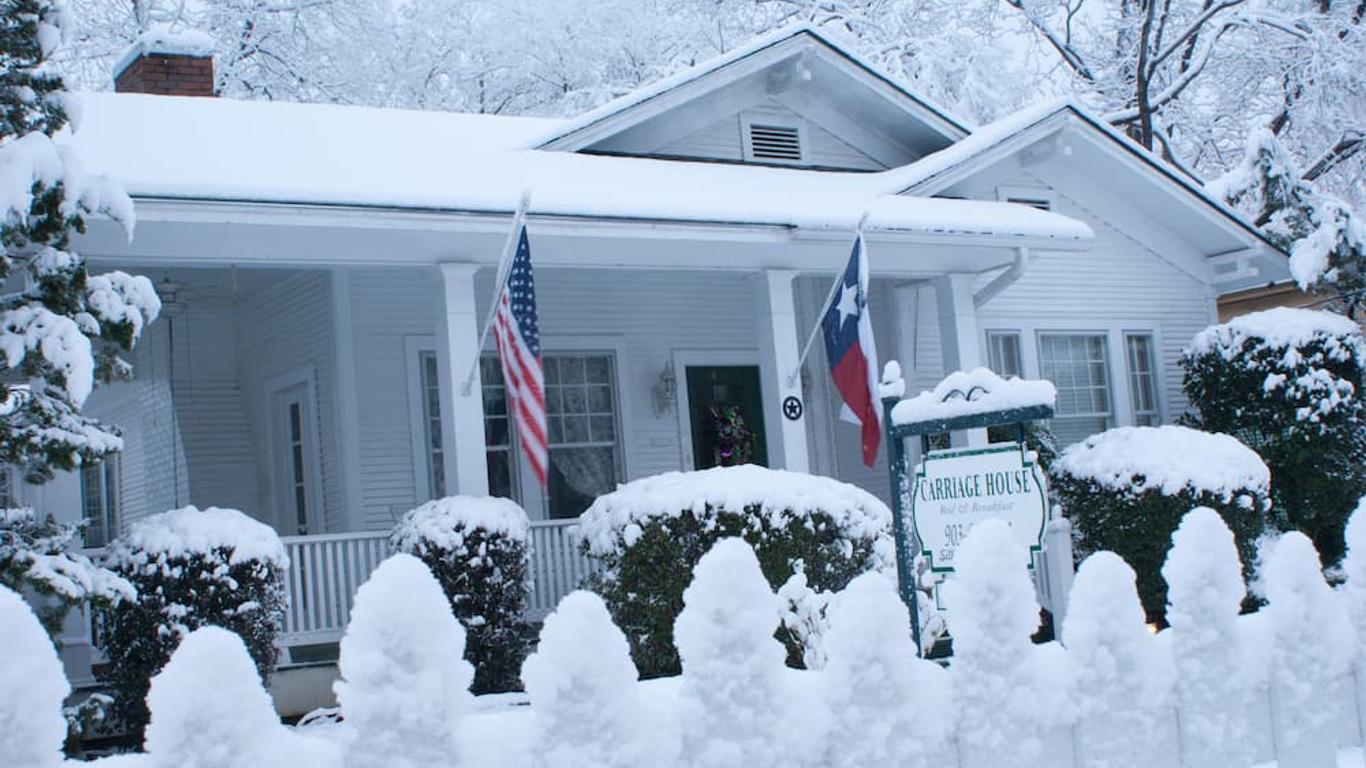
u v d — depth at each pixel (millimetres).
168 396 14258
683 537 9938
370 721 2865
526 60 27031
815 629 7973
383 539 11031
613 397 14406
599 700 3043
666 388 14602
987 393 6129
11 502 9703
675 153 14547
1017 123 14742
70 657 9516
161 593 9008
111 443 7961
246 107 13172
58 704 2627
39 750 2586
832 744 3406
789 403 12578
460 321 11258
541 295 14125
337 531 12859
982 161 14516
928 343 15430
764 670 3271
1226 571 4129
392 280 13078
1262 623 4316
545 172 12383
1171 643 4082
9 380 8805
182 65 14945
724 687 3238
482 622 10219
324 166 11062
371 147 12180
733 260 12617
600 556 10352
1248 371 15250
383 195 10336
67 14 8070
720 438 14688
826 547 10039
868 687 3430
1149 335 16766
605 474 14281
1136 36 25984
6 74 7914
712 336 15039
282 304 13719
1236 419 15422
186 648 2760
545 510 13469
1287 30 23703
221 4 25016
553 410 14094
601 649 3064
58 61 23672
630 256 12180
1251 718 4246
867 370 9992
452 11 26797
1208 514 4152
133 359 14688
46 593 7668
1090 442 13875
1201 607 4082
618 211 11234
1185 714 4031
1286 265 17000
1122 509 13070
